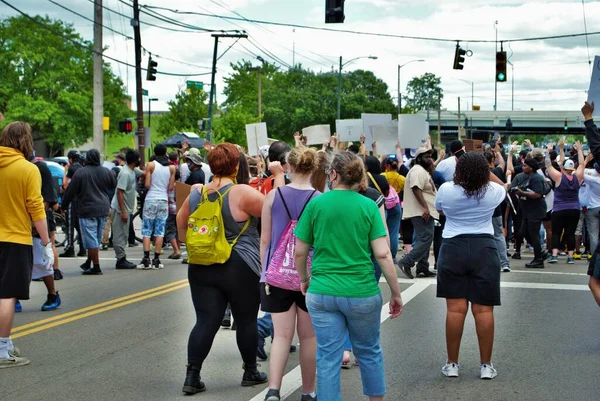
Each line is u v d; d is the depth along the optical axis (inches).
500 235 506.9
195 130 2240.4
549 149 708.0
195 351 243.1
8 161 278.5
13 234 279.7
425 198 463.2
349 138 605.9
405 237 510.3
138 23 1200.8
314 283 198.2
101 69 1023.6
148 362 282.2
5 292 278.8
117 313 373.7
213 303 244.8
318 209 199.2
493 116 3693.4
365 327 198.2
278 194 226.1
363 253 197.2
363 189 205.2
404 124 572.1
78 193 495.8
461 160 253.6
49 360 285.9
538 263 528.7
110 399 238.1
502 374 262.1
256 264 245.0
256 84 3198.8
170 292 432.1
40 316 366.3
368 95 3961.6
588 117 290.5
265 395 239.9
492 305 255.8
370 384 202.8
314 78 3710.6
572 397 235.8
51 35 2546.8
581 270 518.3
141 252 644.1
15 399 238.4
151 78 1301.7
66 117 2506.2
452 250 256.2
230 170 248.1
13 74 2508.6
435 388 246.1
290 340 225.1
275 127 3117.6
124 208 525.0
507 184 551.5
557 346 301.1
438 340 311.3
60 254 620.1
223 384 254.8
